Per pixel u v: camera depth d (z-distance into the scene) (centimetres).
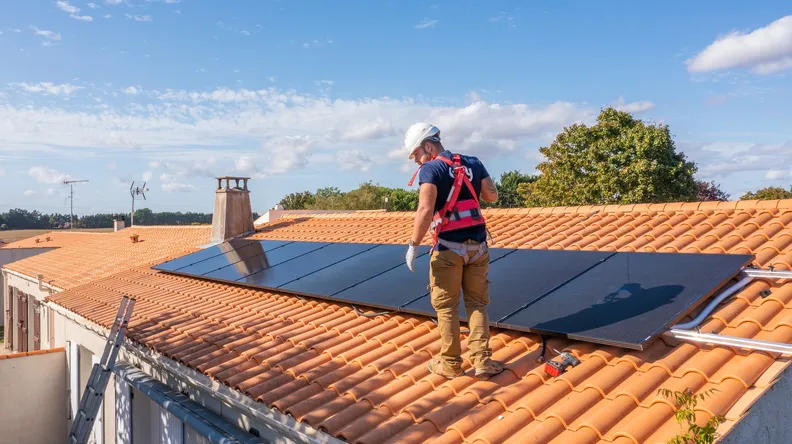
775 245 574
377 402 450
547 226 899
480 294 448
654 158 3266
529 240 819
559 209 979
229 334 709
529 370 449
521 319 470
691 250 611
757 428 353
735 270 476
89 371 1259
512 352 480
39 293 1817
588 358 438
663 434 325
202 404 677
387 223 1220
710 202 786
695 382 366
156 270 1212
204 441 690
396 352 541
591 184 3350
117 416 1024
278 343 641
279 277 833
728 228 673
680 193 3316
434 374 473
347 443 404
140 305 971
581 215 933
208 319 797
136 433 954
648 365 405
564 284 528
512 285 554
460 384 443
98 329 966
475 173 439
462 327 546
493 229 948
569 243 754
